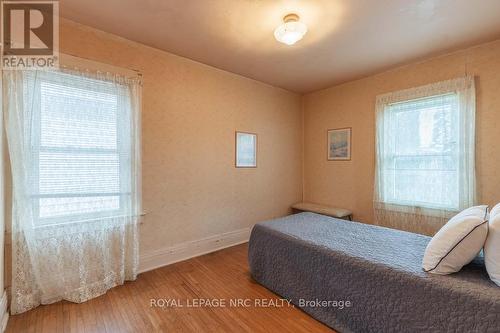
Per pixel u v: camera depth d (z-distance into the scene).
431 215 2.87
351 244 1.92
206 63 3.08
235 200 3.49
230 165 3.42
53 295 2.04
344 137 3.80
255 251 2.42
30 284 1.96
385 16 2.06
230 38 2.47
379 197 3.30
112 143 2.35
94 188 2.24
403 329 1.42
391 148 3.19
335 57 2.88
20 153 1.90
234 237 3.48
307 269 1.95
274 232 2.28
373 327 1.55
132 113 2.48
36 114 1.97
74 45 2.18
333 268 1.77
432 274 1.42
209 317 1.87
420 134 2.94
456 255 1.40
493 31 2.30
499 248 1.29
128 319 1.85
